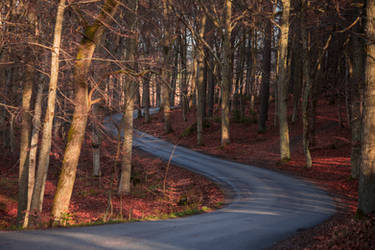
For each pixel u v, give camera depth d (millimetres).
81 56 12922
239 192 18812
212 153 32094
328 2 19891
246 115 46406
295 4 26734
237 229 9758
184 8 30578
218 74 43781
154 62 14469
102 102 16984
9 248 6359
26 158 14820
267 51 38094
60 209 12578
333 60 42812
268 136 36750
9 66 14000
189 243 7723
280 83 26344
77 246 6773
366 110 10578
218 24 32250
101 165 26984
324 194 17438
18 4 13398
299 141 33625
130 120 21266
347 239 8102
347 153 27031
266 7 31344
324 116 39688
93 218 14719
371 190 10352
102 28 13016
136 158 27891
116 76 15273
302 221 11539
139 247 7027
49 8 13750
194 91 53656
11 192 22719
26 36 13172
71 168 12891
